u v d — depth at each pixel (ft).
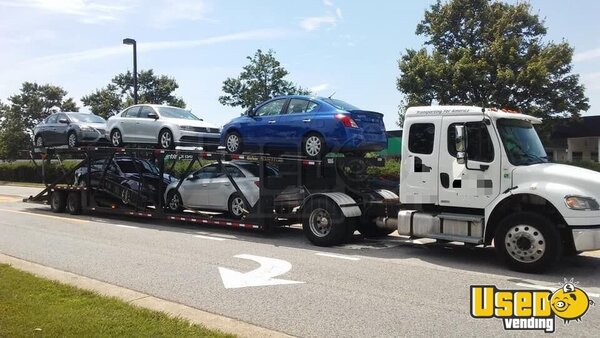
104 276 25.25
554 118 78.79
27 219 49.08
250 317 18.85
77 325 16.52
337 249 32.94
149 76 150.61
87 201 51.60
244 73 99.55
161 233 40.06
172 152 43.21
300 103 36.91
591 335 17.10
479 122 27.81
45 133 57.93
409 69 82.17
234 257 30.09
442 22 84.02
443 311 19.57
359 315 19.07
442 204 29.04
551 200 24.98
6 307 18.37
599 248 24.22
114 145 50.65
